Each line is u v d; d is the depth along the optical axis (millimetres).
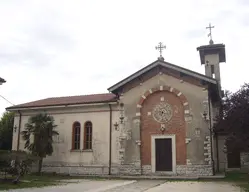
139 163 23312
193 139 22312
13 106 28438
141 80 24656
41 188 15242
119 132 24578
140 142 23641
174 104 23531
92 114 25859
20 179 19266
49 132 24250
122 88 25047
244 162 25078
